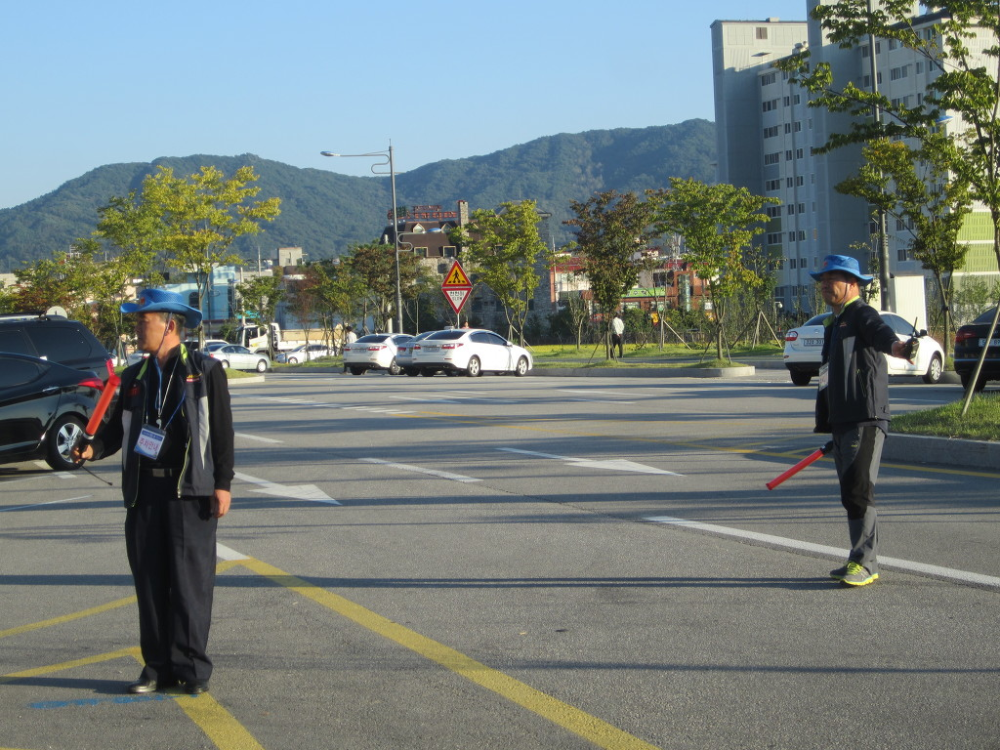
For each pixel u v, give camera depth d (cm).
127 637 648
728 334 4628
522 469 1247
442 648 596
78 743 478
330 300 6981
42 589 780
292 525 970
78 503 1171
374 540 895
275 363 6856
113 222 4853
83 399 1446
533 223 5116
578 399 2214
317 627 646
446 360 3600
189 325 556
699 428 1577
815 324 2414
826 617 629
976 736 451
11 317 1700
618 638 603
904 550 786
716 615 641
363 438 1631
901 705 488
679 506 987
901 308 3130
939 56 1739
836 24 1759
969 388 1270
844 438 701
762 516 927
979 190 1753
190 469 523
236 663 582
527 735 468
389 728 482
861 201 8569
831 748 443
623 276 3741
